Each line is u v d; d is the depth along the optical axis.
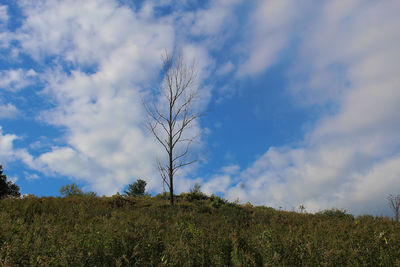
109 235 5.75
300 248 5.14
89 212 10.61
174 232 7.19
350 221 11.15
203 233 6.02
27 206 9.80
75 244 5.04
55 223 8.03
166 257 4.87
